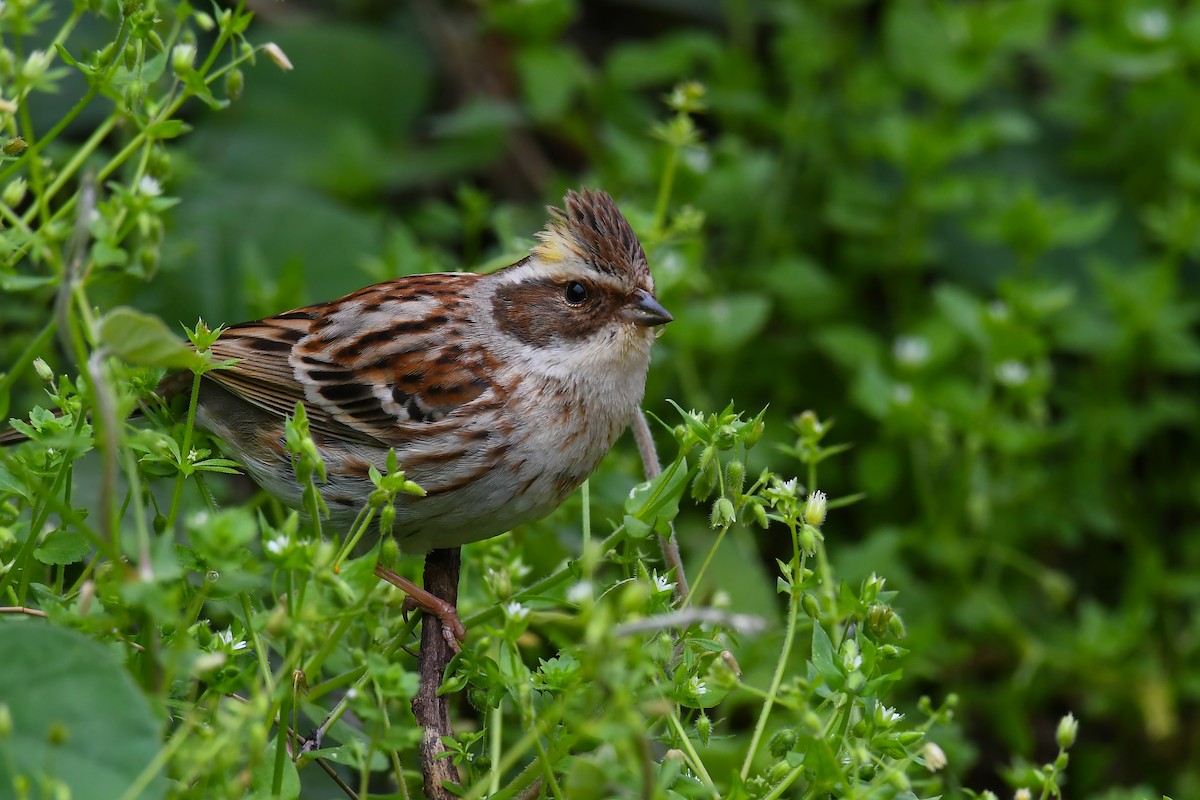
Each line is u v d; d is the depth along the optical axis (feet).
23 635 18.21
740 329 40.45
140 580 17.37
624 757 18.86
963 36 47.96
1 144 23.36
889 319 49.11
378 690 19.34
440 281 30.07
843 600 21.83
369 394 28.30
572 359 28.32
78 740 17.74
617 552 27.61
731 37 55.26
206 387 29.68
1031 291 43.19
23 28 22.31
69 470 22.56
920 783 24.71
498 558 28.48
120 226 21.83
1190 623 44.83
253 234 42.60
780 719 30.68
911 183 46.83
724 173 45.80
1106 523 44.68
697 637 22.53
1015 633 40.88
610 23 57.00
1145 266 46.14
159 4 25.03
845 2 51.39
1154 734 40.29
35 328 37.01
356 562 19.26
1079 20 53.78
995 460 44.21
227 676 20.45
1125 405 45.75
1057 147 52.21
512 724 30.45
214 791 18.81
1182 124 49.65
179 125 22.57
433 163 49.78
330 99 51.21
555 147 54.24
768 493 22.62
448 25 53.47
